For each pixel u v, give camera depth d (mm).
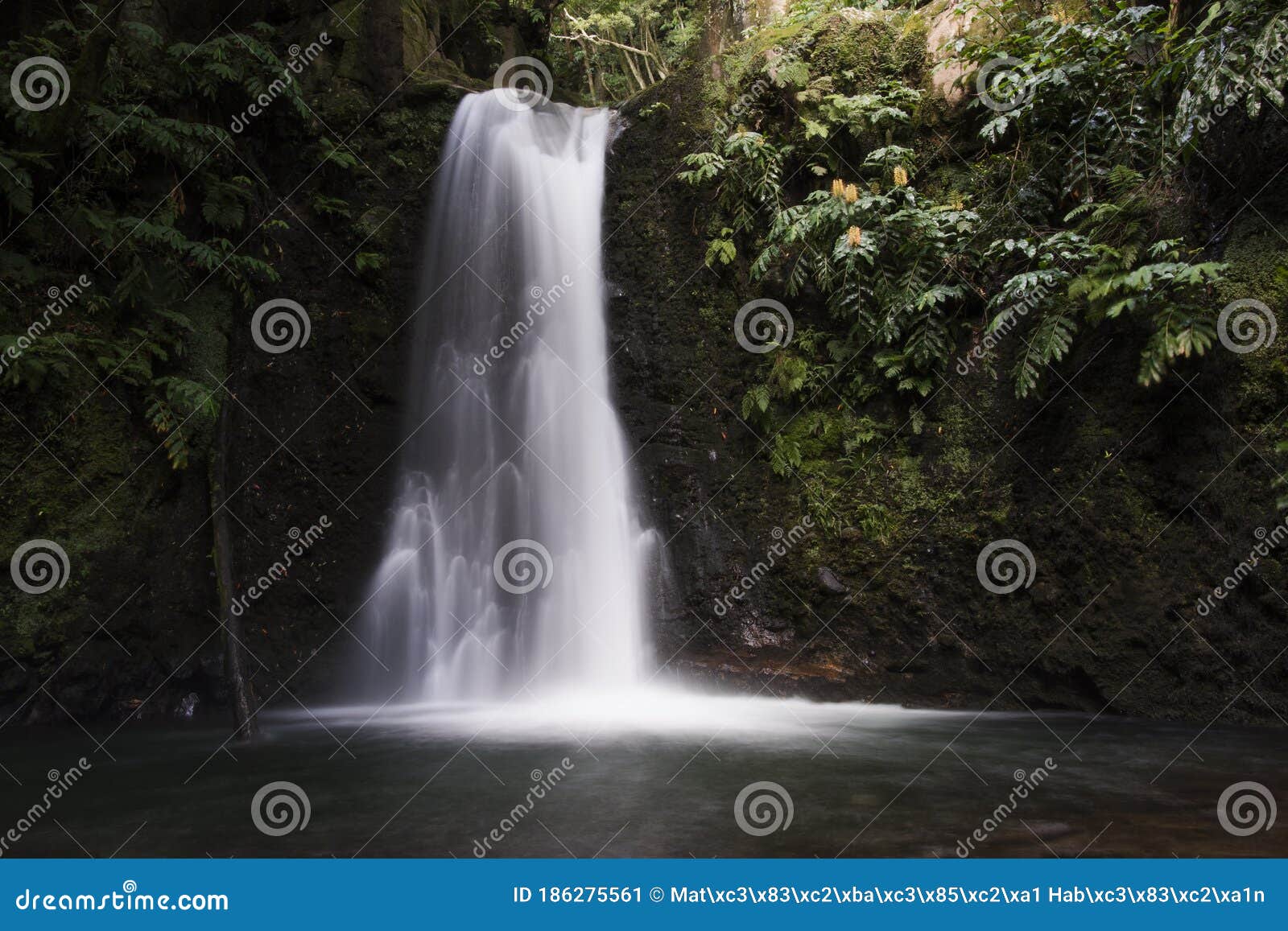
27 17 8406
